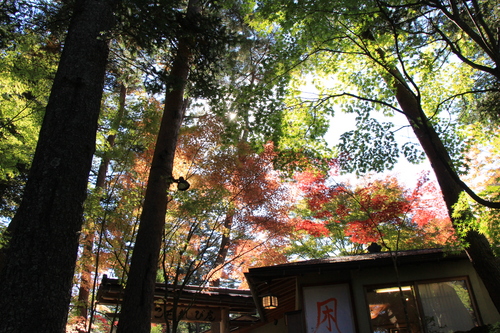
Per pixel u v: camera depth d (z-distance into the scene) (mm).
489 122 8438
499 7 6652
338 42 7273
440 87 8648
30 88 7398
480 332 5973
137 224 7770
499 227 5391
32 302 3328
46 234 3623
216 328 10406
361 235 8094
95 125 4523
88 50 4812
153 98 8977
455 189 6418
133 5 5676
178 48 7059
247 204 9234
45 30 6855
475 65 5453
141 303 5156
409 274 7246
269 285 7906
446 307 6871
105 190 7449
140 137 7738
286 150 7898
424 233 11133
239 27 11000
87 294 9750
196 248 9062
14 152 7242
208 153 8461
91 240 8273
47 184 3842
